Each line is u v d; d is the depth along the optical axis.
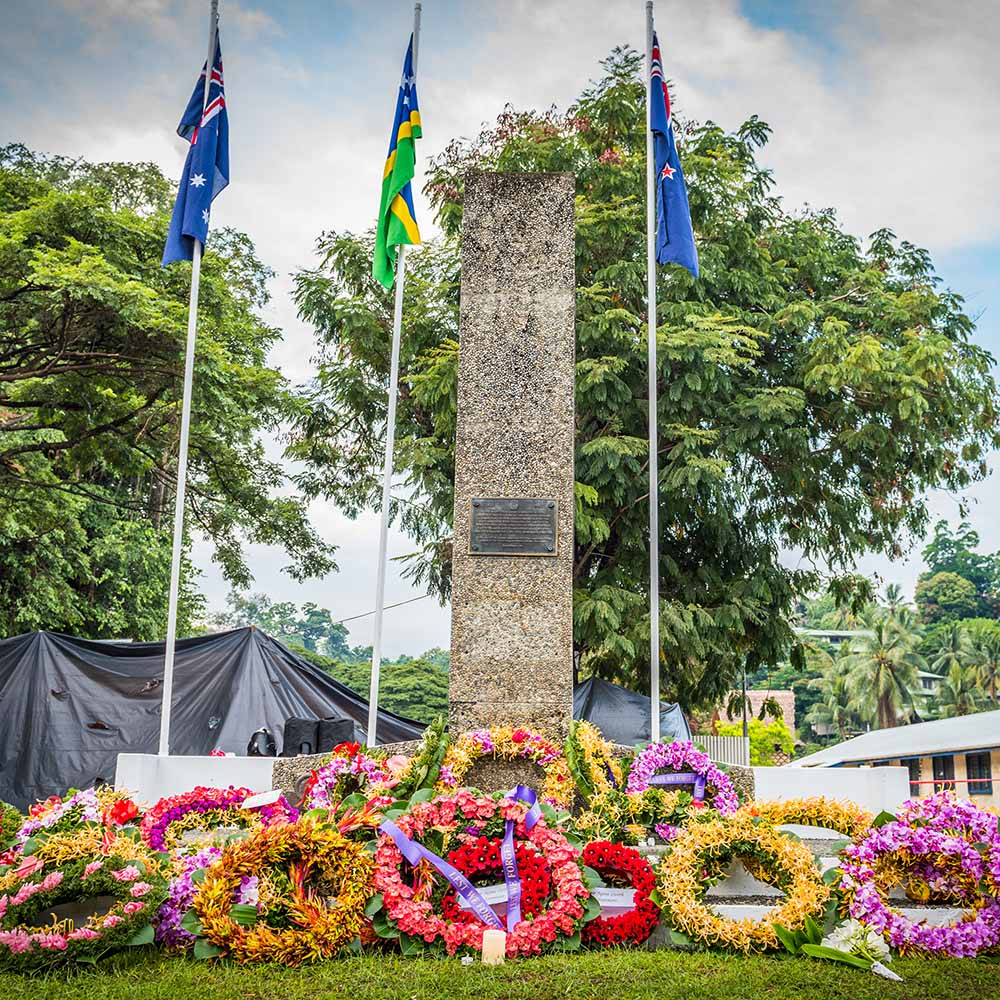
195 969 5.82
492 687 9.22
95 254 18.27
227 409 18.97
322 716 16.36
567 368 9.77
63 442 19.92
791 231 20.55
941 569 75.75
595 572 18.78
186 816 8.23
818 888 6.41
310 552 23.84
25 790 14.57
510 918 6.25
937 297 19.25
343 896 6.20
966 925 6.37
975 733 27.62
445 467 18.08
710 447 17.70
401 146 11.79
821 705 63.44
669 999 5.36
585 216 17.77
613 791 8.40
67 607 24.56
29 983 5.53
